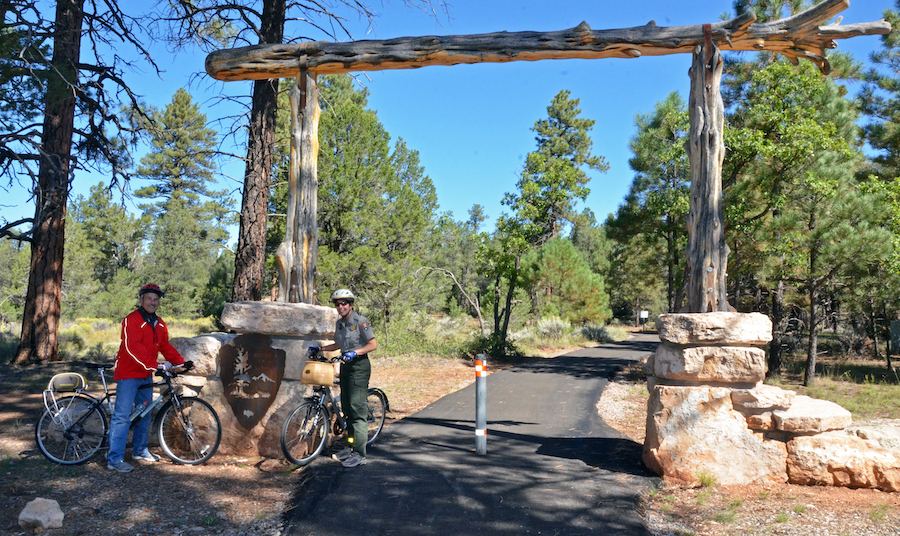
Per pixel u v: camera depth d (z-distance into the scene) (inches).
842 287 656.4
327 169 943.7
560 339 1123.3
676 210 783.7
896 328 821.9
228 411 251.4
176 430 246.1
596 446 273.1
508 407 382.3
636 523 175.0
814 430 212.7
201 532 163.5
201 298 1403.8
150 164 2230.6
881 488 206.4
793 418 212.8
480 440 255.6
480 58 266.1
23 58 426.6
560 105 2385.6
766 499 199.2
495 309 861.8
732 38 245.4
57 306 565.6
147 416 234.5
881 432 216.2
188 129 2284.7
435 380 530.6
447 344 806.5
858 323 954.1
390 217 1037.2
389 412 364.2
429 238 1423.5
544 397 427.8
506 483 212.1
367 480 214.2
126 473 217.5
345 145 967.6
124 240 2111.2
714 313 222.5
